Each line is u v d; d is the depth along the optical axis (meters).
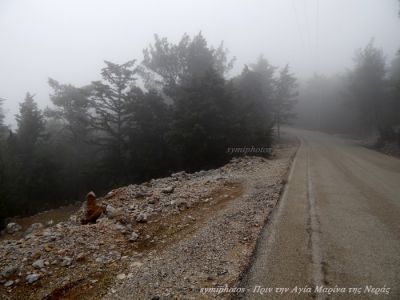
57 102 30.12
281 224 5.82
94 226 6.03
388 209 7.01
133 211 7.11
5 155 22.09
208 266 4.20
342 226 5.75
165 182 11.74
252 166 14.73
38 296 3.68
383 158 19.78
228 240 5.11
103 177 26.23
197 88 20.98
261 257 4.38
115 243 5.27
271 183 10.06
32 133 27.86
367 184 10.20
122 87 26.42
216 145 19.42
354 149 26.77
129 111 25.34
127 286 3.79
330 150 24.97
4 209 14.95
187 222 6.37
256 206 7.21
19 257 4.58
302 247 4.73
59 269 4.31
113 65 25.56
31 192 23.08
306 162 16.47
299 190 9.03
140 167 24.52
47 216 15.36
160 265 4.34
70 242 5.18
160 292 3.58
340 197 8.20
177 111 20.81
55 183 25.50
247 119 21.98
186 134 18.84
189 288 3.63
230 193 8.99
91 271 4.26
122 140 26.16
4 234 11.44
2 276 4.06
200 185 10.18
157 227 6.10
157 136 24.52
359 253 4.52
